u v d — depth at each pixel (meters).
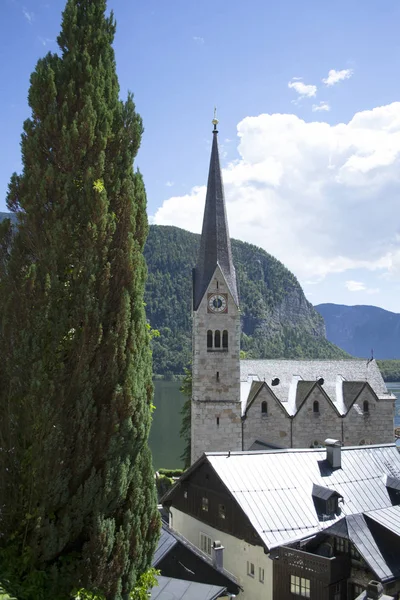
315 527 35.47
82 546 18.02
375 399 68.69
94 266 18.36
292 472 39.88
